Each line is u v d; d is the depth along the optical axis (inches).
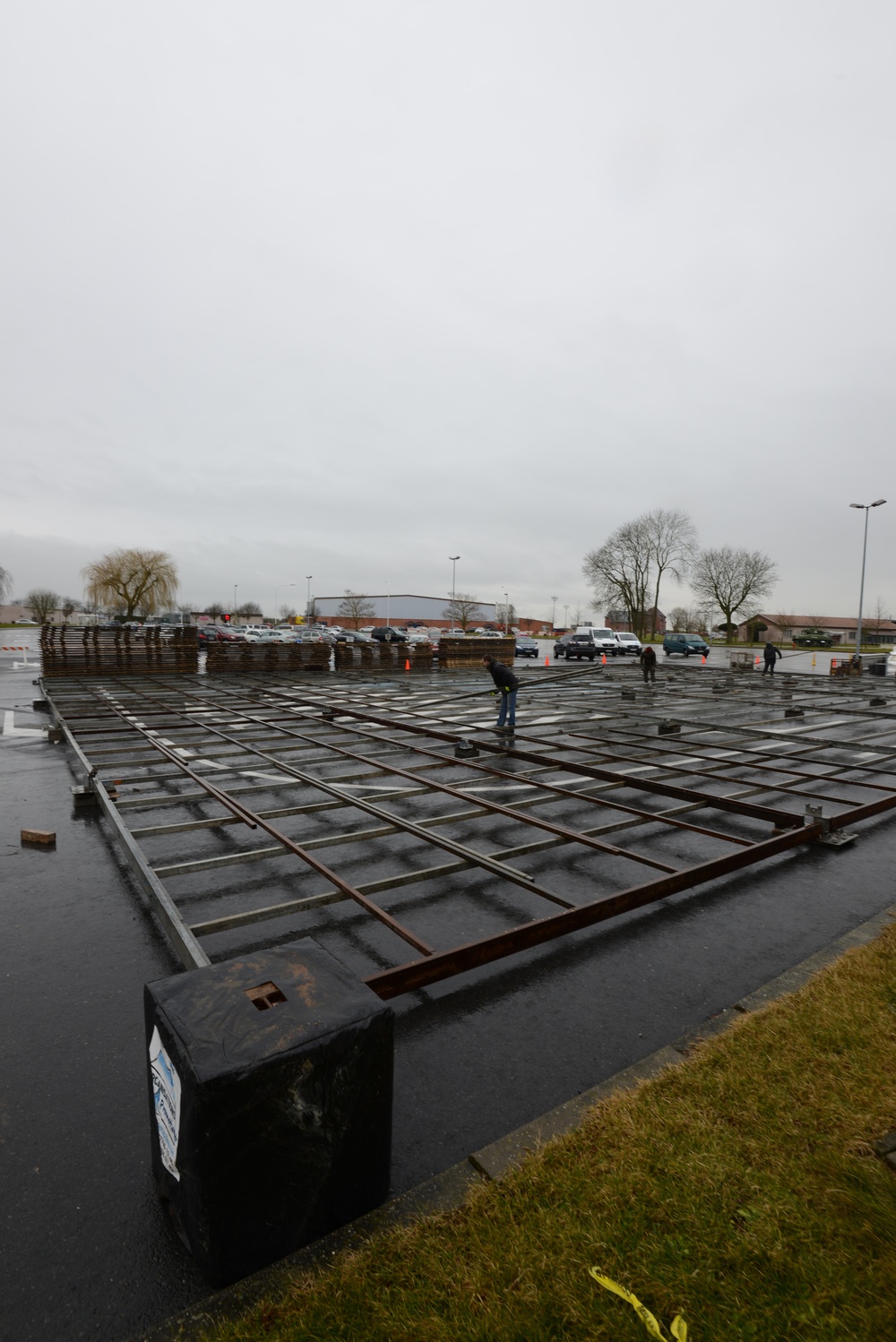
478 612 4367.6
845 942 168.6
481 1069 123.5
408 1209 90.3
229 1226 77.4
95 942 172.7
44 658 851.4
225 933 175.6
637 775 340.5
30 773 351.6
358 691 738.2
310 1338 73.2
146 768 350.3
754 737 459.2
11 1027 136.9
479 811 249.1
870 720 571.2
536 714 575.2
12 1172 100.3
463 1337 72.9
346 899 191.3
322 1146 82.0
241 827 263.9
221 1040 77.8
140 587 2568.9
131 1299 80.8
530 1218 87.7
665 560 2647.6
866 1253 82.7
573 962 162.9
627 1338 72.9
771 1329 74.2
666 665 1409.9
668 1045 128.6
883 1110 105.9
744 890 207.5
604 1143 100.7
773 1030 127.7
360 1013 84.6
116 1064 125.8
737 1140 100.7
